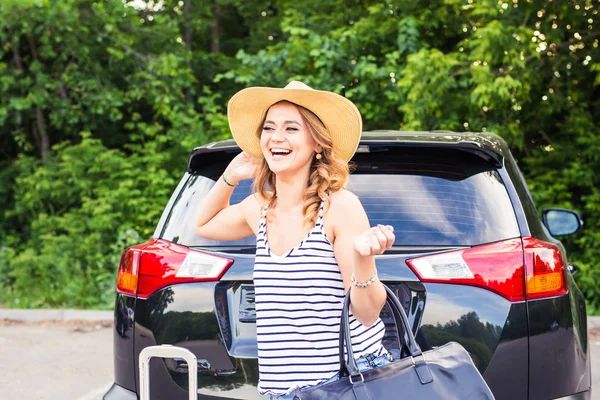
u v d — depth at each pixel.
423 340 2.88
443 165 3.26
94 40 11.52
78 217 10.38
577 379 3.09
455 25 10.80
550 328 2.98
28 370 5.95
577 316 3.22
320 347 2.05
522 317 2.94
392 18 10.77
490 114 9.88
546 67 10.48
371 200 3.15
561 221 4.55
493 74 9.24
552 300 3.01
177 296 3.11
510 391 2.92
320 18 11.92
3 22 10.61
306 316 2.05
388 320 2.90
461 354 2.15
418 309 2.90
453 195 3.16
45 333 7.40
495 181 3.24
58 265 9.30
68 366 6.08
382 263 2.94
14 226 11.95
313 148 2.16
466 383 2.08
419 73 9.28
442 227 3.07
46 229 10.43
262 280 2.10
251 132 2.35
